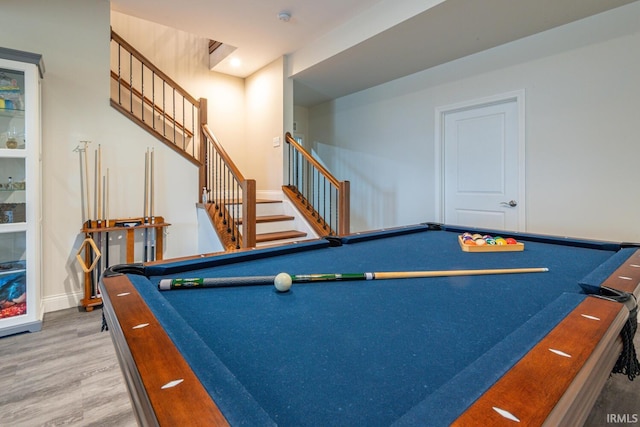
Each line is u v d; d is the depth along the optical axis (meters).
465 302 0.98
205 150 3.62
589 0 2.37
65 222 2.83
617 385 1.72
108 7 2.99
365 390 0.55
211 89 4.50
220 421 0.43
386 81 4.12
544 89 2.85
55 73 2.77
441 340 0.73
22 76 2.36
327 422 0.47
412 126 3.90
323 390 0.55
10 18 2.59
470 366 0.56
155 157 3.32
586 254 1.63
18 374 1.81
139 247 3.24
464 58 3.38
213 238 3.25
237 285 1.13
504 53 3.09
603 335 0.67
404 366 0.63
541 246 1.84
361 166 4.54
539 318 0.76
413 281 1.20
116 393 1.65
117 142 3.09
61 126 2.80
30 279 2.32
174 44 4.23
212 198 3.63
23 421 1.46
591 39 2.59
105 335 2.27
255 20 3.15
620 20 2.46
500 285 1.14
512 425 0.41
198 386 0.50
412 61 3.49
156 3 2.88
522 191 3.01
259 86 4.44
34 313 2.33
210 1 2.85
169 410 0.44
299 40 3.56
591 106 2.61
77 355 2.01
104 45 2.99
